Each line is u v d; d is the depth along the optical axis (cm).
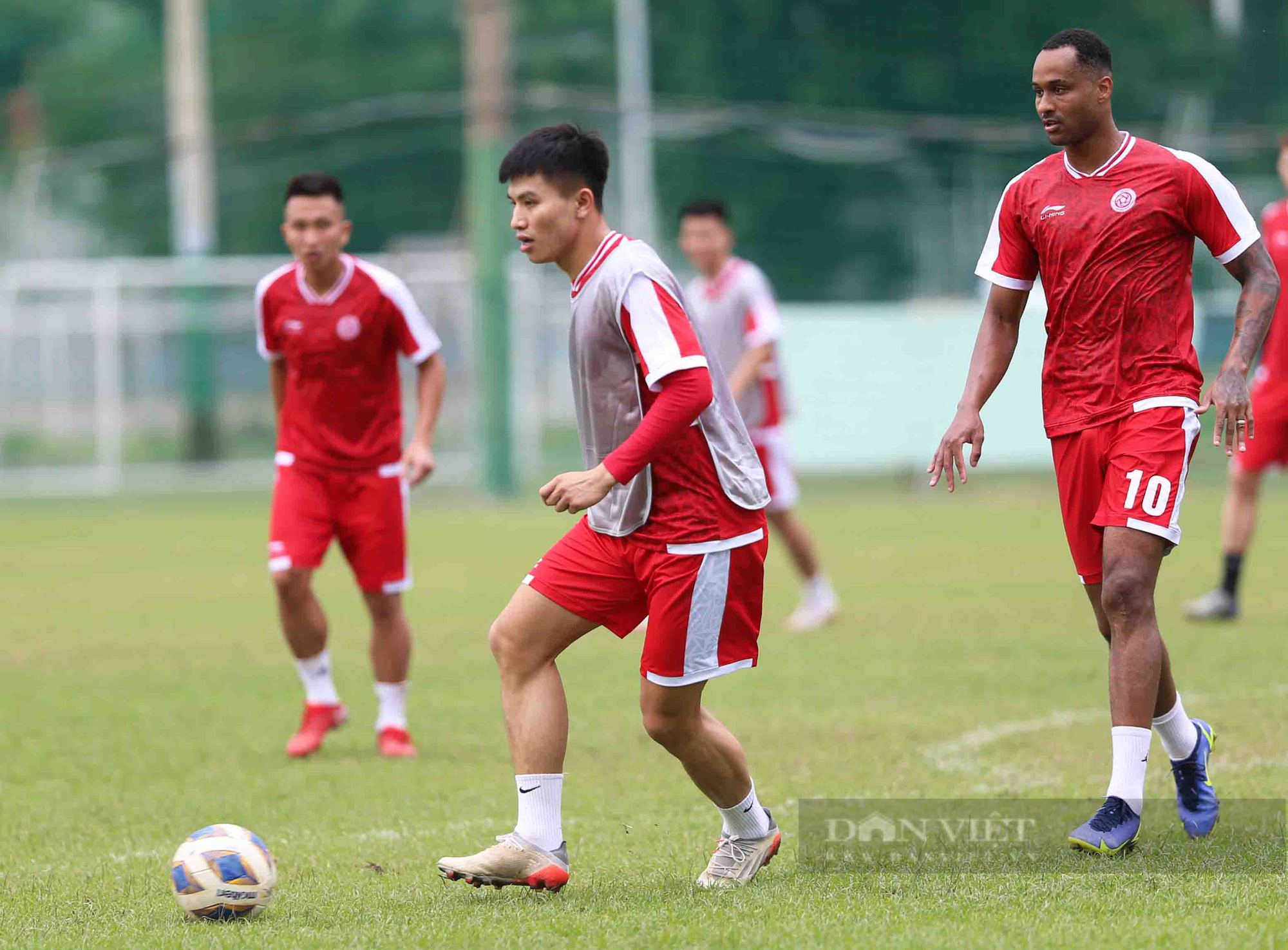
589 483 1580
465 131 14225
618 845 1898
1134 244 1789
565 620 1675
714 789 1702
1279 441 3516
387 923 1541
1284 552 5062
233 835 1603
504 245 7888
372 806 2172
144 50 15625
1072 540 1873
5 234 14525
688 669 1652
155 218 14825
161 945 1480
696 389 1588
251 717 2877
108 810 2172
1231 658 3097
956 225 11244
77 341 9200
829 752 2419
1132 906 1519
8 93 15700
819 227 13000
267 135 8575
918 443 8206
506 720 1681
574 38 13312
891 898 1580
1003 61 12556
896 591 4369
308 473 2572
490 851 1630
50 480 9150
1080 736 2484
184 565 5372
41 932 1551
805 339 8119
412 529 6531
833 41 12556
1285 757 2261
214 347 9462
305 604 2555
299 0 14962
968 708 2744
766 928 1469
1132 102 12369
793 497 3709
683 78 12288
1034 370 7850
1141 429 1788
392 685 2583
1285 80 12812
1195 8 13000
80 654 3588
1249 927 1430
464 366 9388
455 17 14525
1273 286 1797
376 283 2556
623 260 1628
